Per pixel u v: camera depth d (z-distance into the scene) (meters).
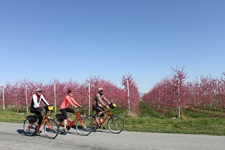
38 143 8.87
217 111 27.02
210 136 9.73
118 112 27.64
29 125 10.48
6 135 10.45
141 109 37.19
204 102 26.72
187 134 10.28
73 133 10.88
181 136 9.82
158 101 32.38
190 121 14.24
